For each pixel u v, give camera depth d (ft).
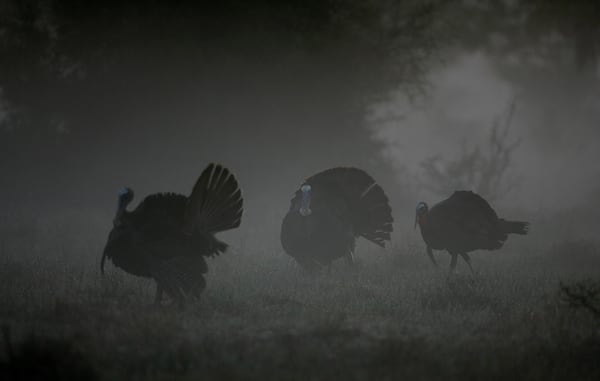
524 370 63.72
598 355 69.51
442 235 117.50
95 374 58.75
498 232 119.44
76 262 120.26
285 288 99.35
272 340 71.26
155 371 61.21
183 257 85.20
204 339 69.67
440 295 93.09
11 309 82.28
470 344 71.87
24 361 59.26
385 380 59.67
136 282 100.42
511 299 95.50
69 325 76.69
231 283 101.60
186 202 87.04
